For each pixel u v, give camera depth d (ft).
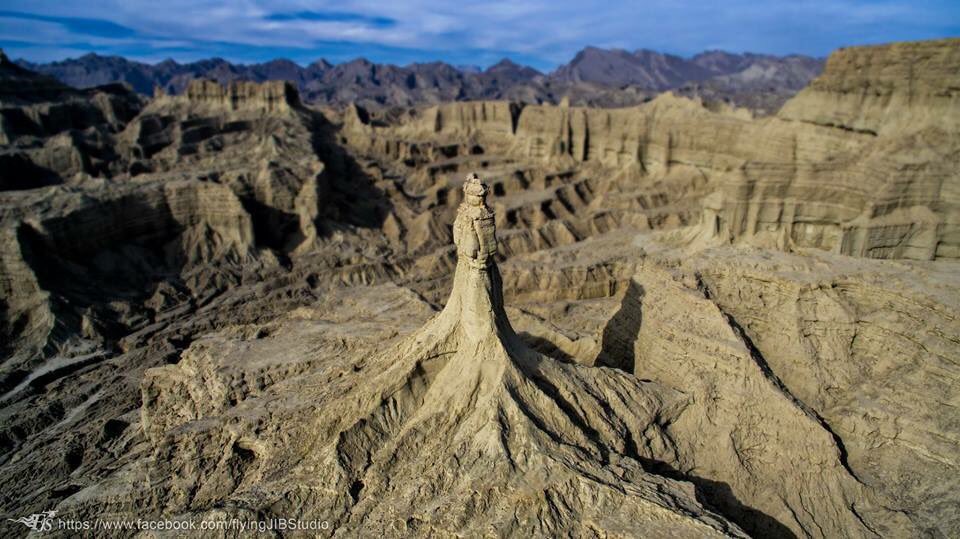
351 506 92.27
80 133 451.94
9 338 195.93
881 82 244.63
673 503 85.10
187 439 110.22
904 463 106.42
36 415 162.91
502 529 83.61
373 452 99.35
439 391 106.42
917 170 199.00
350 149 504.43
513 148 479.82
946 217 196.34
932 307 115.14
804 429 107.65
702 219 239.09
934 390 109.50
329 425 105.09
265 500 91.97
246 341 142.92
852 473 106.32
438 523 85.87
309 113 595.88
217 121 523.29
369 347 130.62
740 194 226.58
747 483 105.70
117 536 99.04
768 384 112.27
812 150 266.77
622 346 137.18
